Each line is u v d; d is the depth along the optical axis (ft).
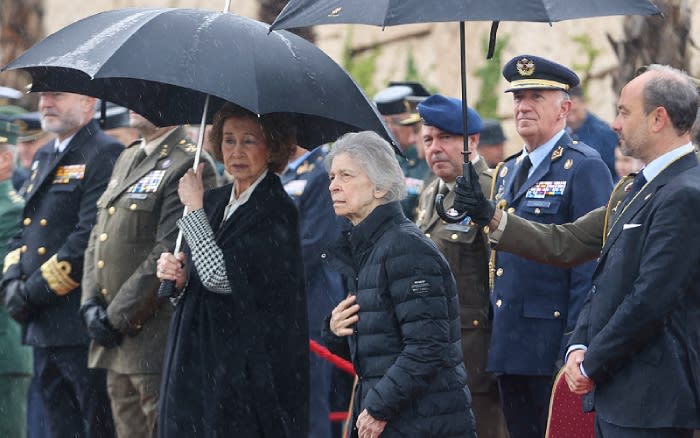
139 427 81.20
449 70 148.66
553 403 67.56
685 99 58.13
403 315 58.13
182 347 67.46
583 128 97.40
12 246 91.56
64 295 87.66
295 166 93.76
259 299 67.26
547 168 73.97
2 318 90.58
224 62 63.72
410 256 58.54
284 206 68.85
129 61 63.16
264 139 68.39
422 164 103.30
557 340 72.28
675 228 56.08
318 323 90.63
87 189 88.48
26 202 90.58
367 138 60.95
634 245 57.62
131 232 80.53
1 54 172.65
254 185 68.64
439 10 56.44
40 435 100.53
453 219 63.98
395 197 60.75
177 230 79.20
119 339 79.56
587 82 129.80
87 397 87.86
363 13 57.82
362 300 59.82
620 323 56.29
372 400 58.03
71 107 89.61
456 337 59.82
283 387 67.26
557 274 72.59
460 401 59.16
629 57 124.57
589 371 57.47
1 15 172.24
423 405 58.44
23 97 167.02
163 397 67.77
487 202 64.34
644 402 56.29
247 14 157.79
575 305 71.26
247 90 62.90
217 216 69.10
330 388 92.27
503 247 65.72
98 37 65.67
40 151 93.45
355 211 60.64
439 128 77.97
